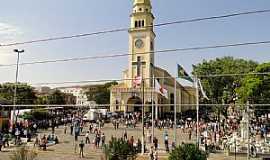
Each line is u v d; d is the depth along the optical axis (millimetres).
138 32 107812
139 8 109438
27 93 101250
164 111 111688
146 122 76938
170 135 65500
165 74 122750
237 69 82500
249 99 72188
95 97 158250
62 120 82750
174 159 23406
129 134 66000
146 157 41250
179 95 120500
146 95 102125
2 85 100812
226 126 73188
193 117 99688
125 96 105562
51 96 125688
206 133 50562
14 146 48250
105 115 94688
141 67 106625
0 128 60688
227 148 44812
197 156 23328
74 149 48125
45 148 47562
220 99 83688
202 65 85000
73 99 182500
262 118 77438
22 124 60844
